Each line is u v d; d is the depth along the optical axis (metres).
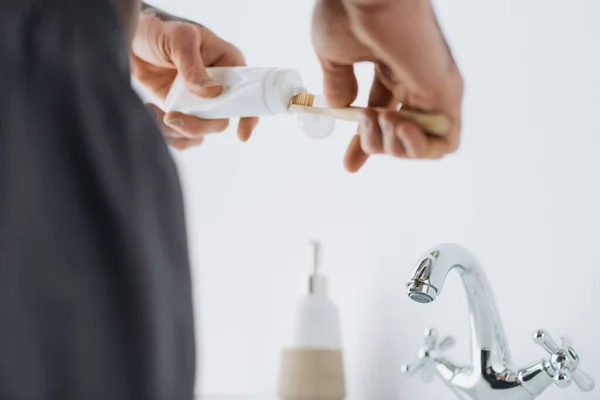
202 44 0.96
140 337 0.58
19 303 0.56
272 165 1.42
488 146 1.09
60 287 0.58
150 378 0.58
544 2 1.04
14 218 0.57
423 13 0.70
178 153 1.52
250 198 1.45
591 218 0.97
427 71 0.72
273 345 1.40
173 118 0.94
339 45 0.74
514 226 1.05
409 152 0.73
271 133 1.43
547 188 1.02
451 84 0.73
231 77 0.91
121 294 0.58
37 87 0.59
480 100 1.11
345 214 1.31
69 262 0.58
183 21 0.97
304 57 1.37
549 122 1.02
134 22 0.75
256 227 1.44
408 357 1.18
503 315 1.06
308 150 1.37
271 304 1.41
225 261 1.47
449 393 1.11
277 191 1.41
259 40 1.43
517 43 1.07
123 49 0.62
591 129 0.97
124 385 0.58
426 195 1.17
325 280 1.24
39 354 0.57
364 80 1.27
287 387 1.21
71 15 0.60
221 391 1.45
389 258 1.22
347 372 1.29
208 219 1.49
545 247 1.01
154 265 0.59
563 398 0.99
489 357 0.95
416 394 1.16
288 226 1.39
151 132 0.61
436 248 0.90
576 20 1.00
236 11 1.46
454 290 1.12
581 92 0.99
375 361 1.24
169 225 0.61
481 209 1.09
